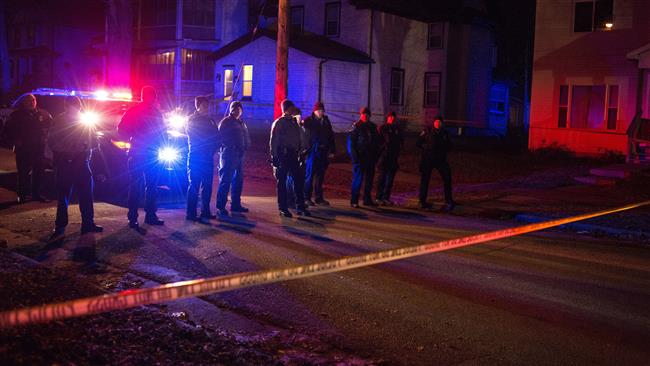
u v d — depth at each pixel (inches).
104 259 283.1
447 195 459.5
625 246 342.6
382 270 271.0
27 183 436.5
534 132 932.0
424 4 1368.1
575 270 281.1
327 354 179.9
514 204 484.7
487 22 1385.3
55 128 327.6
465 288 247.0
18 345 138.4
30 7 2001.7
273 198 495.8
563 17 899.4
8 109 704.4
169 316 194.9
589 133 882.8
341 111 1246.3
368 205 470.6
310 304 224.8
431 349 184.4
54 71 1974.7
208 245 313.9
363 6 1272.1
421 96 1405.0
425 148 455.2
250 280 129.2
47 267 240.1
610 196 542.6
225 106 1338.6
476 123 1400.1
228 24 1539.1
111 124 489.4
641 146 750.5
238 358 161.8
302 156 414.6
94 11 2062.0
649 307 227.5
